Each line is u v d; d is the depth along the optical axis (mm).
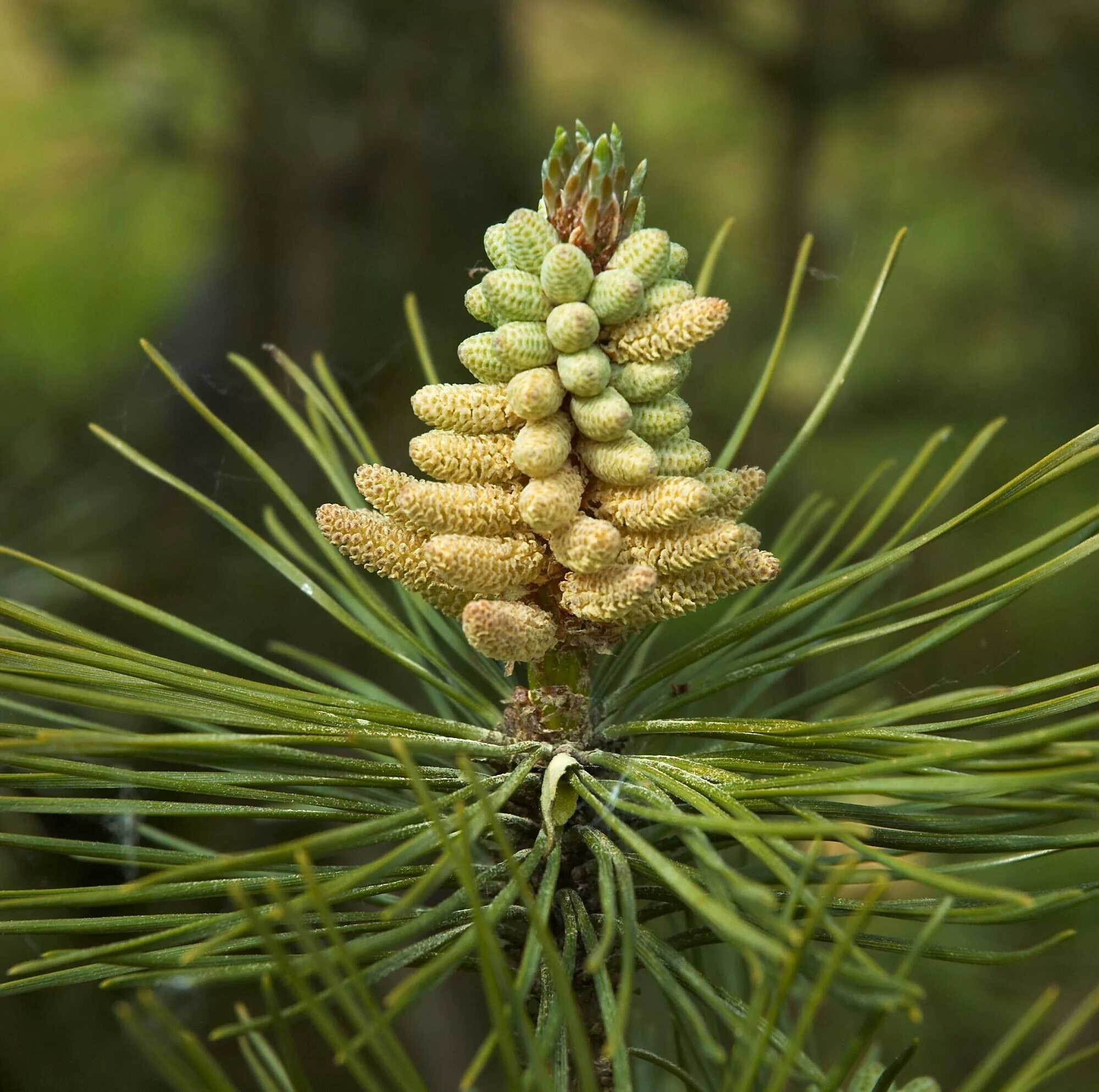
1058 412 792
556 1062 350
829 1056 469
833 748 354
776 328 814
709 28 820
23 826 486
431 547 362
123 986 348
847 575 370
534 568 369
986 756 334
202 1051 330
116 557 645
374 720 366
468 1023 681
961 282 834
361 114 734
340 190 743
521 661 378
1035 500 787
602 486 370
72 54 774
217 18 713
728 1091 344
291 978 328
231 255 779
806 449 785
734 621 383
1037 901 342
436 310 746
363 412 746
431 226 750
